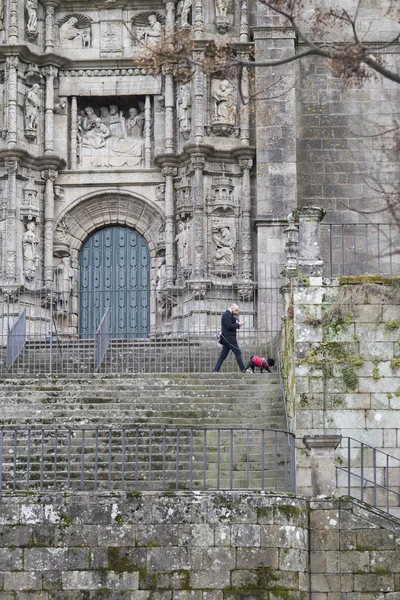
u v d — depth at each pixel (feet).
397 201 88.99
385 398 99.40
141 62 90.17
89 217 148.66
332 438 84.23
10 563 80.02
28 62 146.20
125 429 85.81
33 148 146.20
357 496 98.63
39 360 122.11
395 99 142.31
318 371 99.76
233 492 81.97
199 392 107.34
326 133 142.00
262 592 80.84
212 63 87.10
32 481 90.63
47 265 144.87
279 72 141.28
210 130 143.84
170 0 147.84
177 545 80.89
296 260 106.52
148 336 146.82
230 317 113.29
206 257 142.10
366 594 82.64
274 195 139.85
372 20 143.13
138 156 148.97
